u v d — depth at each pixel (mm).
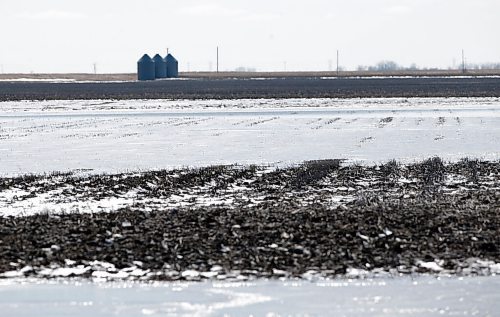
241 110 104625
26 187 43000
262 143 65125
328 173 47000
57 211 34625
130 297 20359
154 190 41250
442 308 19234
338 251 24734
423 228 27766
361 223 28875
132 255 24625
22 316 18938
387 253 24531
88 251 25234
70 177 46750
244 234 27188
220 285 21391
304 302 19781
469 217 30031
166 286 21359
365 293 20516
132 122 88625
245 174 46812
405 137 68500
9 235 27984
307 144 64062
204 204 36281
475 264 23297
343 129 76625
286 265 23375
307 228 28109
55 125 85750
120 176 46719
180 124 85062
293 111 101625
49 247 26109
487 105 108000
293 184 42812
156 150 61000
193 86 192250
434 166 49125
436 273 22391
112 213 32594
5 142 68125
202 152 59344
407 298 20047
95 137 71750
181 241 26281
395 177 45062
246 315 18828
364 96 136250
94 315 18953
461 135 69625
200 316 18781
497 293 20406
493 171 47094
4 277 22547
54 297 20438
